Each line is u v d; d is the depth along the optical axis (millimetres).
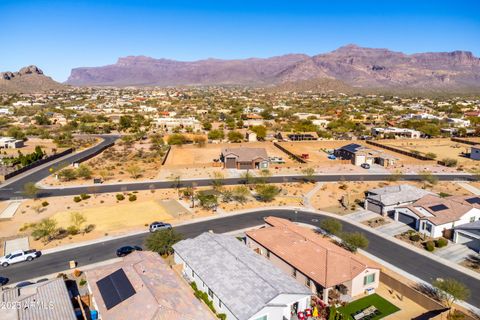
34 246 54188
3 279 44219
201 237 48750
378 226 63344
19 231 59281
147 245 50031
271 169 100938
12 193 78750
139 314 32219
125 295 34844
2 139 135875
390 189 73438
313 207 72500
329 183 88750
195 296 38688
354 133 170750
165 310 32438
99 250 53062
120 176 92750
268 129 175125
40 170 99062
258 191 77000
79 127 177375
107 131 172000
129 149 129625
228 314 35312
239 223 63594
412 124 181500
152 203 73125
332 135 161125
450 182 91250
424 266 49938
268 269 41688
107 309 33719
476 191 84062
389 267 49562
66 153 121438
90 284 37875
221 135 151500
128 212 68125
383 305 40812
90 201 73938
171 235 50531
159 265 41188
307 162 108438
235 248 46156
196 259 43312
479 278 46938
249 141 146000
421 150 132875
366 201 71375
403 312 39500
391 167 105875
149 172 96688
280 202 74938
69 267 48094
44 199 74812
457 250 54531
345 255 45438
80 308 37438
